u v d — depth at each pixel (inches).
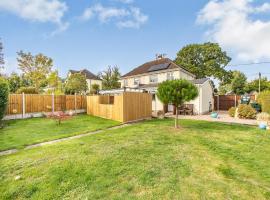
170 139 322.0
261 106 653.9
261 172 193.9
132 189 156.5
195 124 493.4
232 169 199.8
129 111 565.6
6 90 473.4
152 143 293.1
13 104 598.2
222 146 285.4
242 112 621.0
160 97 433.7
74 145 281.6
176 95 412.8
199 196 146.7
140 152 245.8
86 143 293.1
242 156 241.8
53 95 716.0
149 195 147.7
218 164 212.7
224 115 737.0
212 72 1461.6
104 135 356.8
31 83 1261.1
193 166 204.8
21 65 1201.4
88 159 215.8
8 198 148.9
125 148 262.4
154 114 721.0
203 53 1492.4
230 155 245.1
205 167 203.0
